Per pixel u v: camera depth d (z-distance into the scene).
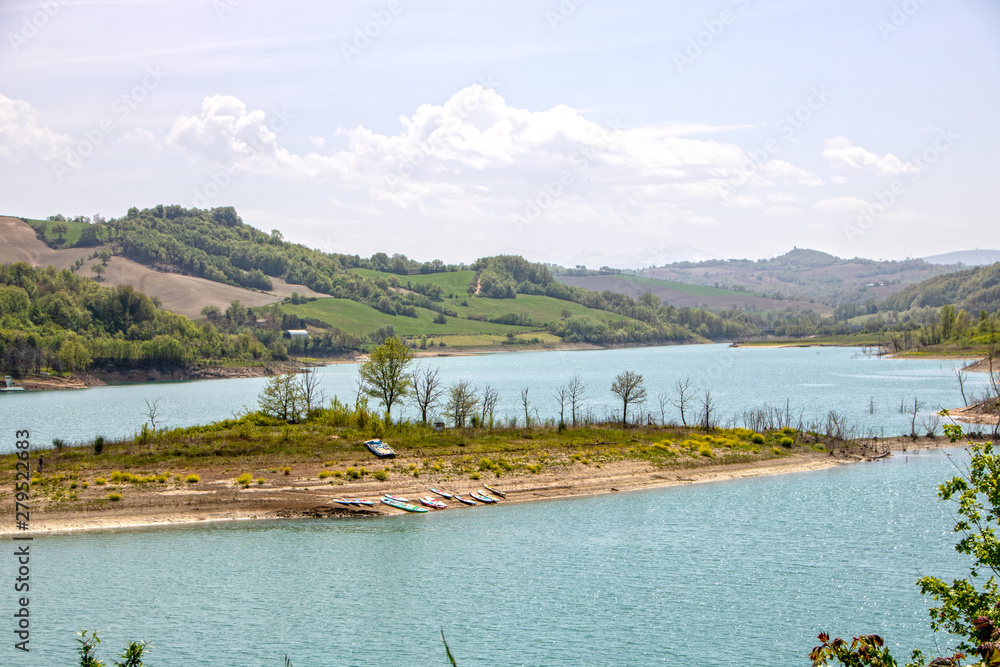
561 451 77.69
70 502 57.53
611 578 45.16
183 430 81.69
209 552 49.62
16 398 189.38
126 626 38.34
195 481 63.25
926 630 37.66
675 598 42.09
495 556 49.34
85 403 172.50
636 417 121.38
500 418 121.31
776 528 55.34
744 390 179.62
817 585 43.81
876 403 143.88
